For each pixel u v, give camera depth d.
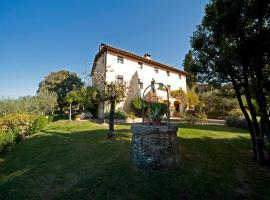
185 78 29.66
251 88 5.57
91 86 14.59
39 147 8.55
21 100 21.41
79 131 12.33
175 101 26.06
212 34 5.37
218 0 4.72
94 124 15.70
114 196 3.81
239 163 5.49
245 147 7.21
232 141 8.19
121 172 4.96
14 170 5.80
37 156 7.08
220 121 17.78
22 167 5.96
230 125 13.19
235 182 4.27
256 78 4.87
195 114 17.03
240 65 4.86
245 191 3.89
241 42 4.52
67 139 9.83
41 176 5.04
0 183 4.84
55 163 6.04
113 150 7.07
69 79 34.31
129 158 6.03
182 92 25.44
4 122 11.14
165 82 26.28
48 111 24.78
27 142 10.22
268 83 4.44
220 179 4.42
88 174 4.95
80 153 6.91
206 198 3.64
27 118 12.54
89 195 3.90
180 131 10.52
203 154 6.36
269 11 4.18
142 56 24.14
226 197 3.66
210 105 24.22
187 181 4.31
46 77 37.47
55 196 3.96
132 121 17.97
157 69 25.55
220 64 5.01
